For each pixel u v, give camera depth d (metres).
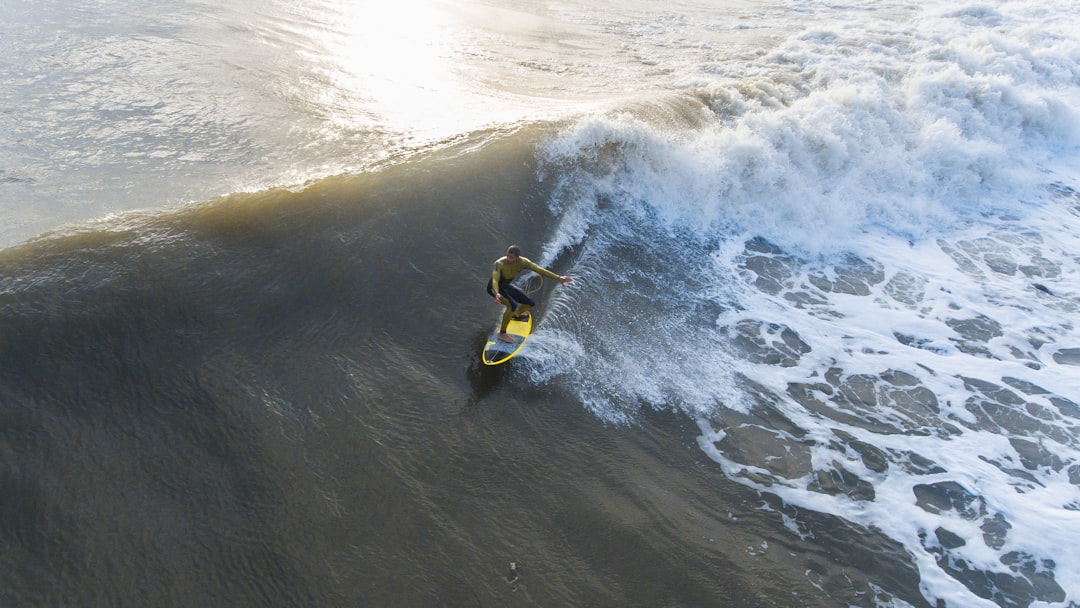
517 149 11.29
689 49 19.34
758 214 12.57
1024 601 6.56
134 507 5.93
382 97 13.37
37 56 12.84
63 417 6.43
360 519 6.20
